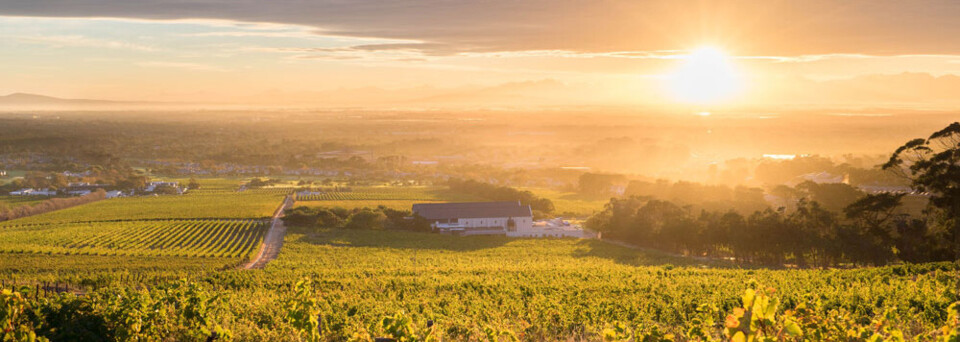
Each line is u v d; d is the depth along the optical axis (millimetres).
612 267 64562
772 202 128625
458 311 33125
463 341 20938
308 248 92188
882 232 66875
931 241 61969
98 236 108500
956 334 7281
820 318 10172
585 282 47719
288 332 21062
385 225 112812
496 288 45031
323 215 116062
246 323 24625
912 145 64688
